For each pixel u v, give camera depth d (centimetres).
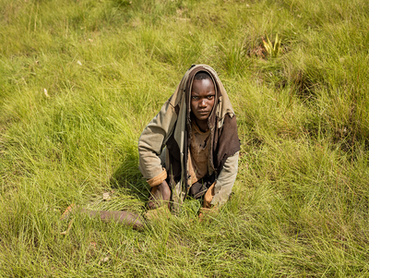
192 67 241
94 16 638
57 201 313
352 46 468
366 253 259
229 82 458
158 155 283
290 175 330
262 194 311
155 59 506
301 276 255
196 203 305
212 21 602
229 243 279
